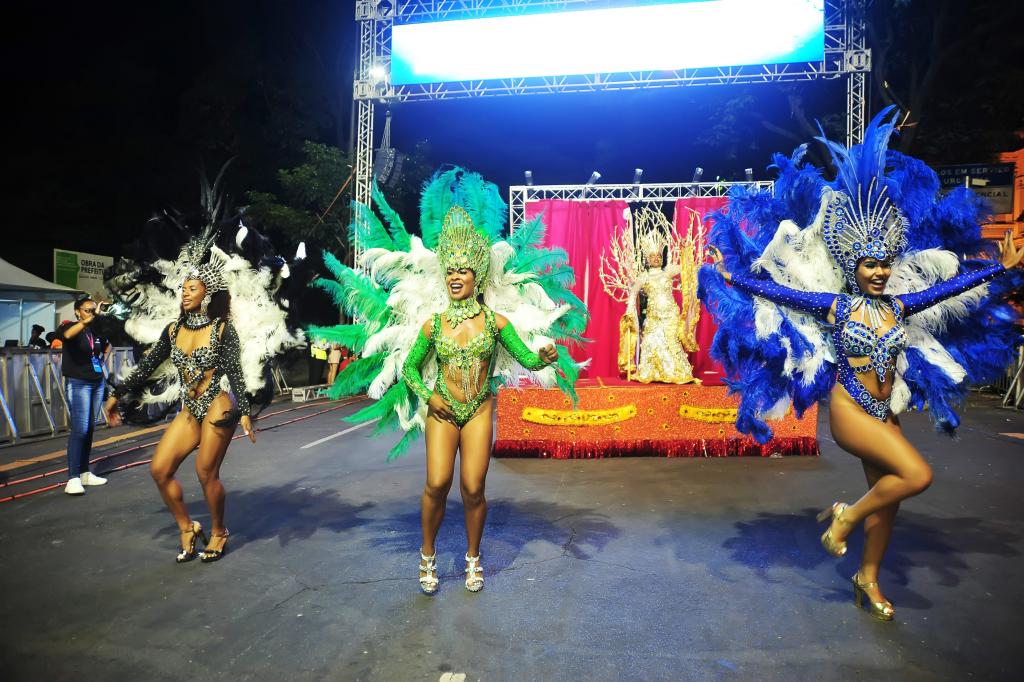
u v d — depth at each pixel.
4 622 3.51
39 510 5.60
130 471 7.09
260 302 4.59
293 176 17.50
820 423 9.93
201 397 4.26
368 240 4.39
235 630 3.38
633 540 4.69
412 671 2.96
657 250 8.61
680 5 11.61
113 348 10.55
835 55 11.81
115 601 3.75
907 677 2.87
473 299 3.88
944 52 16.22
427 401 3.81
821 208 3.76
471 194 4.41
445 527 5.05
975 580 3.89
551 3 12.08
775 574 4.04
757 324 3.85
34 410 9.66
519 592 3.80
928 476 3.25
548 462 7.46
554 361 3.83
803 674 2.90
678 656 3.07
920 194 3.75
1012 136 16.48
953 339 3.95
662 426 7.71
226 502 5.84
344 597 3.77
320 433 9.72
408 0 12.65
